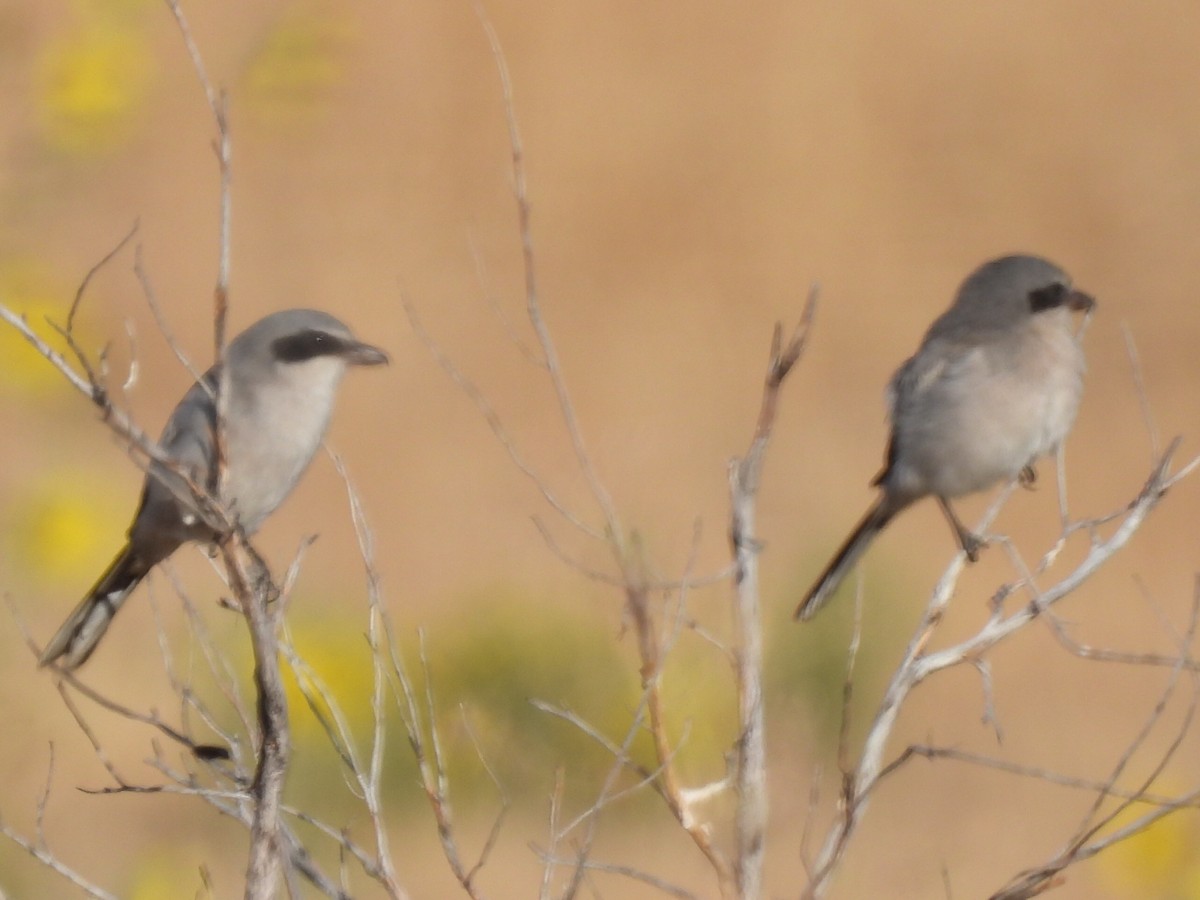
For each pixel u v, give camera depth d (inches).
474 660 537.3
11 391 497.7
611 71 1039.0
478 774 523.5
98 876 455.5
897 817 530.9
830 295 939.3
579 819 289.9
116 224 879.1
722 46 1047.0
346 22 556.4
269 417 340.8
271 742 259.9
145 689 524.7
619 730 515.2
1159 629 661.9
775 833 420.8
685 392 871.7
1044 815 536.7
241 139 940.0
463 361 898.1
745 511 279.9
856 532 435.8
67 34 495.8
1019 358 409.1
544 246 972.6
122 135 500.4
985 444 410.9
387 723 524.4
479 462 816.9
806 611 437.1
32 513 485.7
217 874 458.0
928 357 421.1
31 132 488.7
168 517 327.3
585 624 553.0
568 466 809.5
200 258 916.0
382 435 840.3
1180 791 460.8
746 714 277.0
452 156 1006.4
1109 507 756.0
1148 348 882.8
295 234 954.7
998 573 699.4
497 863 502.0
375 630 285.7
